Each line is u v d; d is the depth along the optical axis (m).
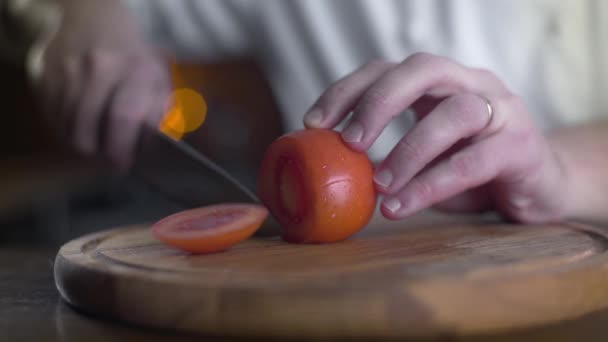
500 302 0.47
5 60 1.56
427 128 0.57
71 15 0.87
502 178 0.62
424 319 0.46
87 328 0.50
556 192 0.64
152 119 0.78
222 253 0.55
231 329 0.47
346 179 0.56
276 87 1.06
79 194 1.40
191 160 0.70
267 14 1.01
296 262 0.52
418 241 0.58
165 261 0.53
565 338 0.47
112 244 0.58
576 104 0.90
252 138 1.91
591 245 0.55
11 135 1.67
